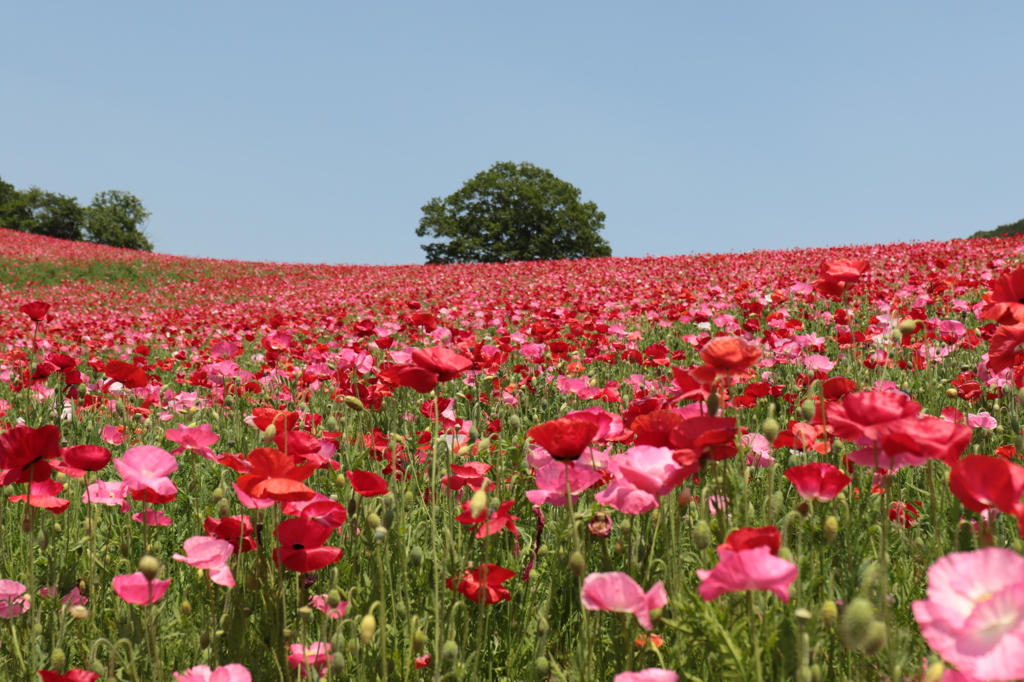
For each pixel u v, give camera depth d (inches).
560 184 2960.1
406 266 1533.0
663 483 62.4
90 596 84.4
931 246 817.5
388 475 110.5
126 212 4473.4
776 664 58.5
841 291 121.7
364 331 202.2
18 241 2042.3
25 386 171.5
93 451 74.8
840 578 69.1
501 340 200.7
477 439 110.0
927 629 36.7
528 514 103.6
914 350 173.2
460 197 2910.9
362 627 60.3
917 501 95.7
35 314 171.6
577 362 200.1
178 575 96.3
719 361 65.1
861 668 57.4
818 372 154.7
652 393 133.8
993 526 62.8
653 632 69.4
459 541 82.3
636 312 373.1
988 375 140.9
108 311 754.2
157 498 76.0
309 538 66.8
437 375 85.0
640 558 72.1
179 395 194.7
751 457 90.3
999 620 34.4
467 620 69.2
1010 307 87.0
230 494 99.3
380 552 65.5
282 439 78.5
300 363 219.9
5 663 74.8
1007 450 95.0
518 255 2851.9
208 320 501.4
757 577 42.9
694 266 842.2
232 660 71.1
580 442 62.5
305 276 1417.3
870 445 60.5
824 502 70.7
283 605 69.2
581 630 71.1
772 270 645.3
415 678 69.8
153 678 63.5
